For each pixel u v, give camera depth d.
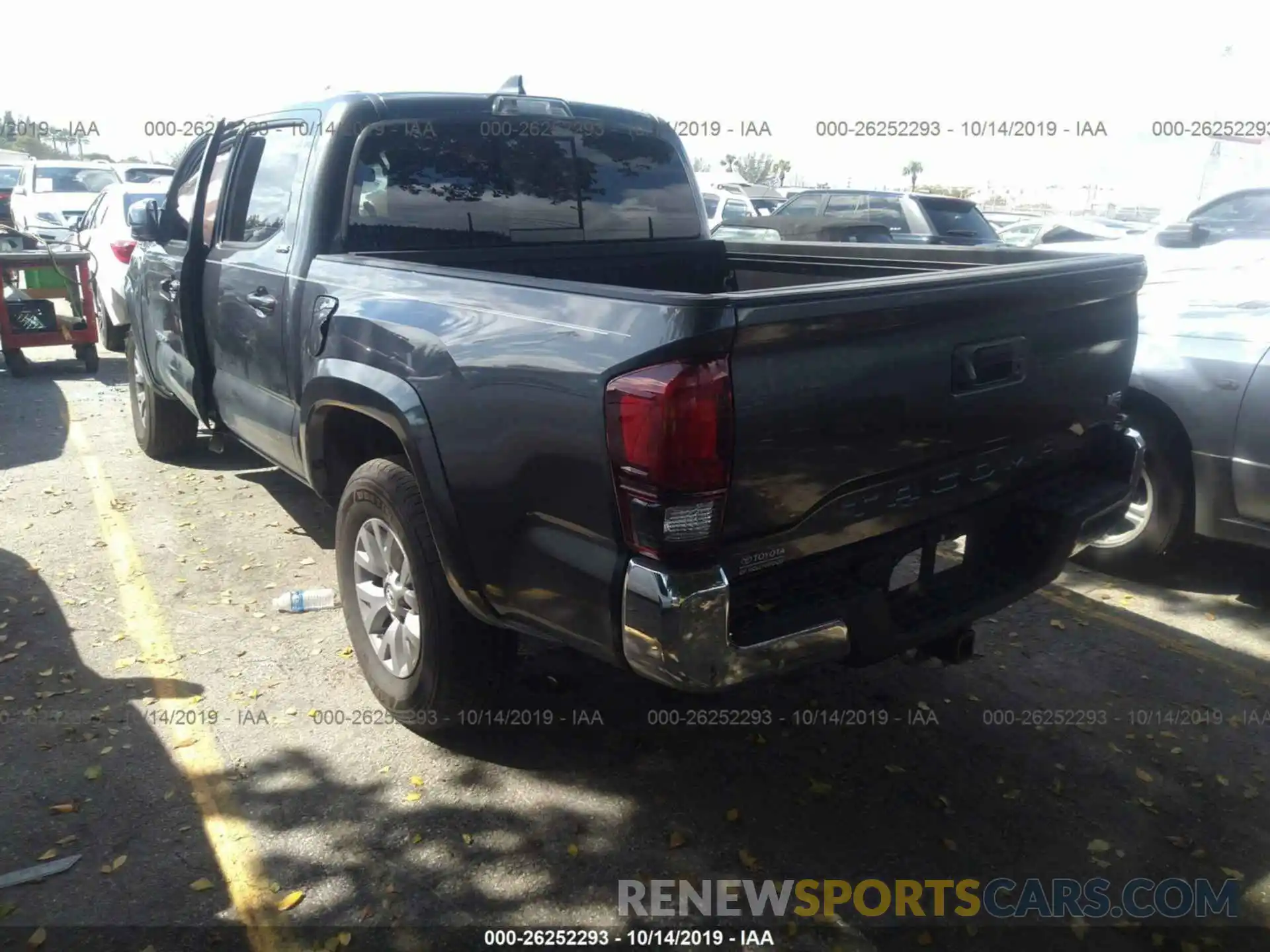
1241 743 3.60
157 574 4.82
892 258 4.30
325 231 3.83
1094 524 3.34
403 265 3.29
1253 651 4.25
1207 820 3.20
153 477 6.29
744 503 2.50
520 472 2.76
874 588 2.79
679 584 2.43
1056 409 3.28
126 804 3.14
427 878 2.87
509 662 3.34
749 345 2.41
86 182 17.72
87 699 3.73
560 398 2.60
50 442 7.11
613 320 2.50
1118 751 3.54
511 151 4.18
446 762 3.41
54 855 2.90
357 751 3.45
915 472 2.90
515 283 2.79
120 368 9.95
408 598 3.39
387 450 3.76
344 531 3.66
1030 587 3.27
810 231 10.56
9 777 3.25
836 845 3.06
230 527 5.45
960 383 2.90
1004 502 3.30
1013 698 3.87
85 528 5.41
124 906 2.72
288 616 4.42
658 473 2.38
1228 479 4.46
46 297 9.39
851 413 2.64
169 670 3.94
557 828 3.10
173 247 5.33
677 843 3.03
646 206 4.62
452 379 2.94
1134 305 3.56
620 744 3.52
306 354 3.77
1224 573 5.03
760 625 2.60
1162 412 4.63
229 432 5.21
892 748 3.53
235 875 2.86
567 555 2.67
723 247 4.89
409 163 3.96
